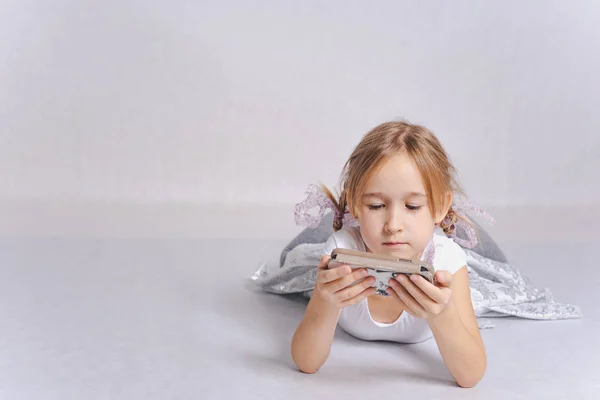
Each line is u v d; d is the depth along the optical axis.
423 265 2.26
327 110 5.64
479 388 2.61
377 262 2.27
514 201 5.54
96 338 3.01
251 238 4.63
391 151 2.43
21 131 5.67
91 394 2.54
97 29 5.66
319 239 3.50
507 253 4.30
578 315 3.32
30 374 2.68
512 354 2.92
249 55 5.64
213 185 5.61
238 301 3.49
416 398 2.52
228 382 2.63
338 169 5.62
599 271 3.97
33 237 4.48
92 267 3.95
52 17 5.65
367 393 2.55
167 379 2.65
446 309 2.41
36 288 3.59
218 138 5.68
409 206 2.45
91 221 4.92
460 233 3.30
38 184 5.54
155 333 3.08
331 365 2.78
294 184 5.62
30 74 5.68
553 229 4.88
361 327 2.90
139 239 4.54
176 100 5.69
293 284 3.46
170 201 5.50
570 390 2.61
